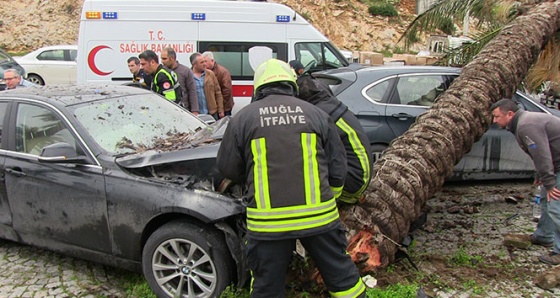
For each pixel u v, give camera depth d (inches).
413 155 165.2
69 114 156.3
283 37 356.8
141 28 343.3
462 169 236.4
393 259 150.3
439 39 526.0
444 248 176.7
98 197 144.3
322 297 135.2
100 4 340.8
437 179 168.1
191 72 269.0
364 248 139.2
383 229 145.1
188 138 166.4
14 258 170.7
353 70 249.0
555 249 166.4
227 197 133.6
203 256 132.4
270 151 107.0
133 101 181.3
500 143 234.2
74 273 159.9
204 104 289.1
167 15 343.9
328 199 109.0
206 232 131.9
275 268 109.0
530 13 253.1
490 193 237.8
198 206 130.8
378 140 229.6
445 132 176.1
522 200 227.5
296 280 136.3
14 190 159.9
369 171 133.1
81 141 150.6
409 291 137.6
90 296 145.6
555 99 329.7
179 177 142.8
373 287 136.9
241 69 353.7
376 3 1134.4
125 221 140.7
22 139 162.1
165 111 185.8
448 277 154.6
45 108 160.2
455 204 223.1
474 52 336.8
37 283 153.1
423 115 190.5
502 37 231.8
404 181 154.3
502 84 205.0
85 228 148.4
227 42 349.7
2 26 1021.8
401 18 1123.9
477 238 186.1
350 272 114.7
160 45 344.8
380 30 1070.4
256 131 108.5
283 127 108.4
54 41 1018.7
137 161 144.0
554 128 158.6
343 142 131.0
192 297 135.1
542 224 176.6
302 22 360.5
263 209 106.3
